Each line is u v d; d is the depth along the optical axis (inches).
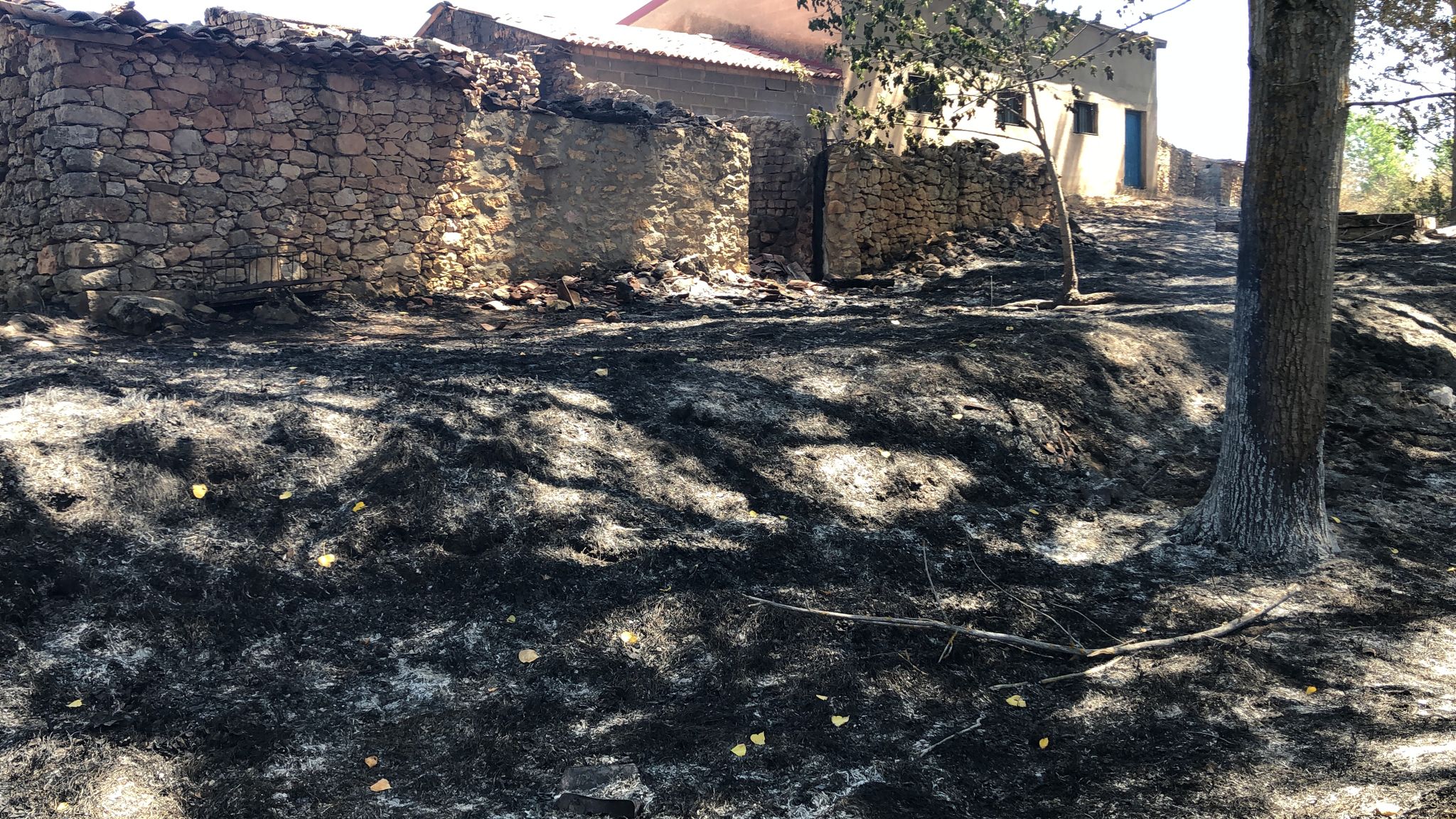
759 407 303.9
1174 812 156.6
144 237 403.2
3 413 247.1
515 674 199.0
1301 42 243.6
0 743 165.0
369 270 475.2
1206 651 213.0
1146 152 1032.8
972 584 242.7
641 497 255.0
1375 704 188.4
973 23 690.2
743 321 456.1
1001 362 353.7
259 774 166.9
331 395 275.9
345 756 173.6
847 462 286.5
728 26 870.4
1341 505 295.4
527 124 527.5
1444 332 426.9
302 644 201.2
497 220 520.4
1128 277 590.2
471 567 224.4
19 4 375.9
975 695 199.2
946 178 685.9
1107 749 178.9
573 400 288.5
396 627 208.4
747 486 268.4
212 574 210.2
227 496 231.5
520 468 253.9
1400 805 148.7
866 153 629.3
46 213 399.2
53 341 347.3
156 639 194.4
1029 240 697.6
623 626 214.2
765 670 205.2
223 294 419.2
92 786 158.9
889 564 246.7
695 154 590.9
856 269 625.3
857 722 188.7
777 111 757.9
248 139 433.1
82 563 206.1
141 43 397.1
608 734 181.9
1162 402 363.9
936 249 666.2
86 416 250.4
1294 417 256.4
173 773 164.7
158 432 243.1
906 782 169.6
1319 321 255.1
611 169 557.0
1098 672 207.0
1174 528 277.3
